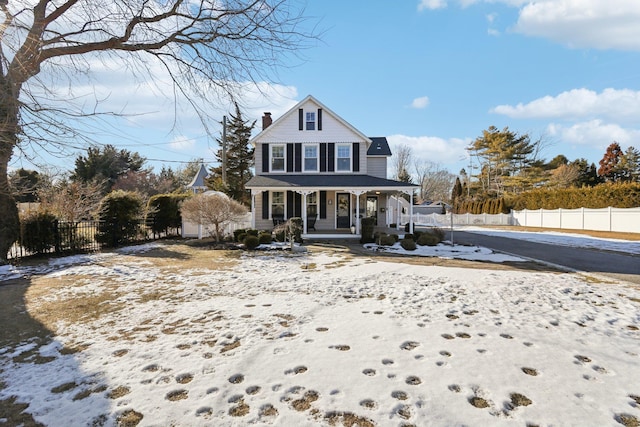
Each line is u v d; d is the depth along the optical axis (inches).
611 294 247.6
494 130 1838.1
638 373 127.9
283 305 217.6
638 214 787.4
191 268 356.5
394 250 503.8
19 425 100.3
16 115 166.1
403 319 189.0
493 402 108.7
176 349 151.4
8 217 371.2
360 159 734.5
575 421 99.3
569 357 140.9
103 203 525.3
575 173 1525.6
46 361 142.2
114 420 101.7
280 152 743.7
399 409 105.0
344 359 138.8
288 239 581.9
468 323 182.2
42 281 294.8
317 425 98.2
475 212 1620.3
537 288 261.3
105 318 197.0
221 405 108.3
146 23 267.0
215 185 1097.4
